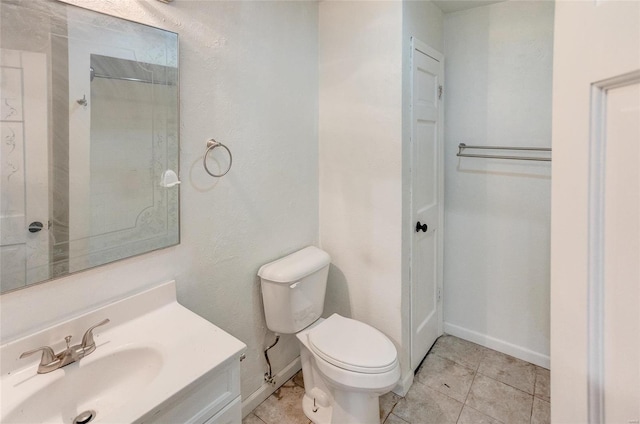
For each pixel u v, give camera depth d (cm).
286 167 186
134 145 122
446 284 241
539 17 189
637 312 42
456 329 241
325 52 197
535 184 201
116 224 119
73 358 103
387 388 144
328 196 206
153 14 123
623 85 43
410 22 174
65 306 109
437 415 173
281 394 191
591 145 47
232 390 107
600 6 45
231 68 152
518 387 192
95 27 109
